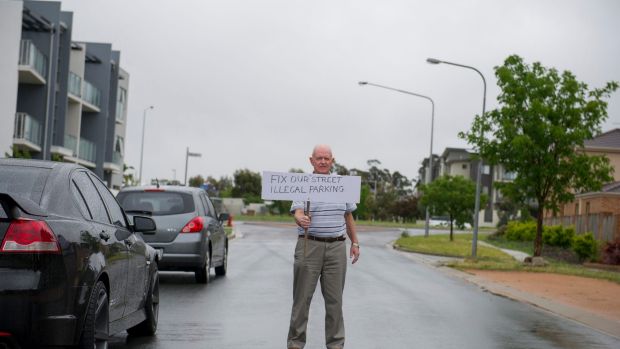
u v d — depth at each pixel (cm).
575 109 2461
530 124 2458
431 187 4347
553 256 3397
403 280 1769
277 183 723
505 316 1187
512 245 4175
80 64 4703
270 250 2794
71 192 632
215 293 1340
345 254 738
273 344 855
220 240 1638
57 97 4353
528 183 2469
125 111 5838
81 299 579
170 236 1427
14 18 3741
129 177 6850
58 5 4169
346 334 945
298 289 733
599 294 1630
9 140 3722
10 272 534
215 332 927
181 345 837
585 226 3750
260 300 1257
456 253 3148
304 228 715
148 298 867
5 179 603
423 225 7944
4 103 3709
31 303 536
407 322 1066
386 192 10112
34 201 578
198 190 1551
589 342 959
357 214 9694
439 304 1307
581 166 2452
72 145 4622
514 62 2522
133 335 891
